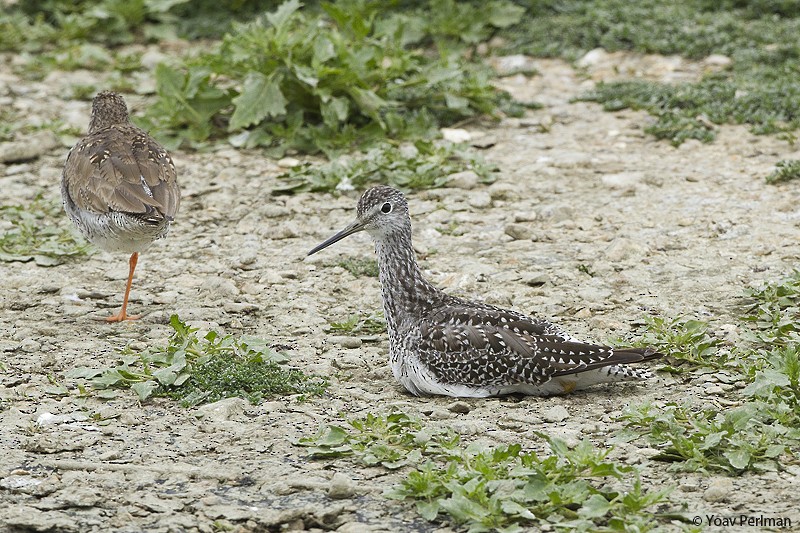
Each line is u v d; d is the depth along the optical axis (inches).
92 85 855.1
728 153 713.6
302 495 358.3
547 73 863.7
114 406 428.5
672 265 565.6
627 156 716.7
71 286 563.5
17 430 406.3
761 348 468.1
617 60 871.1
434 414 414.9
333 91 759.7
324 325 513.7
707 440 371.6
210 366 450.6
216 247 613.3
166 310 533.6
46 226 641.6
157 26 954.1
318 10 941.8
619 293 538.0
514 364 428.5
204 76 759.1
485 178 687.1
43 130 766.5
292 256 598.9
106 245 531.8
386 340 499.8
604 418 409.7
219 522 343.3
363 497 356.8
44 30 949.8
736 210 629.6
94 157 533.6
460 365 433.1
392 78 777.6
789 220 612.4
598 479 360.8
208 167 718.5
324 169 696.4
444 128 770.8
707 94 778.8
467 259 585.6
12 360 473.1
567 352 425.4
